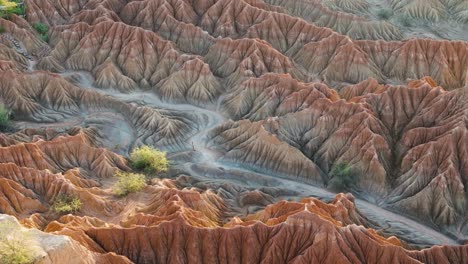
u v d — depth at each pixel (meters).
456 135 65.81
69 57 90.75
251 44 89.12
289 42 97.38
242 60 88.31
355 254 44.81
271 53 88.25
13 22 94.00
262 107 78.12
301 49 94.88
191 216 50.47
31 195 55.25
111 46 89.75
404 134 69.56
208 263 45.16
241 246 46.03
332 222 49.69
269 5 107.06
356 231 46.12
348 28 109.12
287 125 74.12
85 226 49.41
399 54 92.00
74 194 55.97
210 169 69.00
